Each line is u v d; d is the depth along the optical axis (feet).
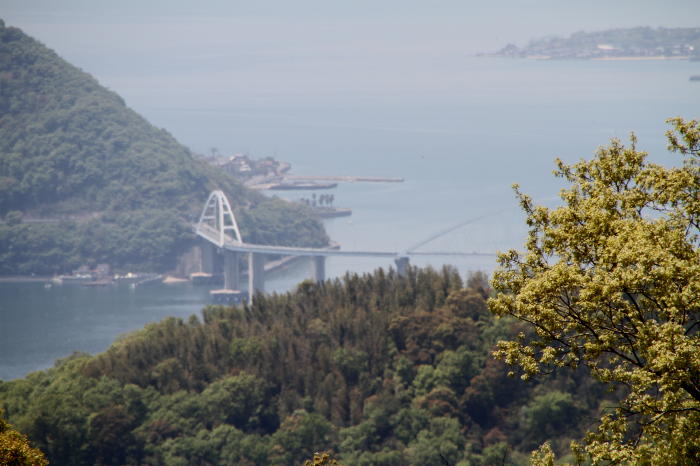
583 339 284.00
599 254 270.87
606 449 267.80
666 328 248.52
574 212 282.77
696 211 273.54
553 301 275.59
